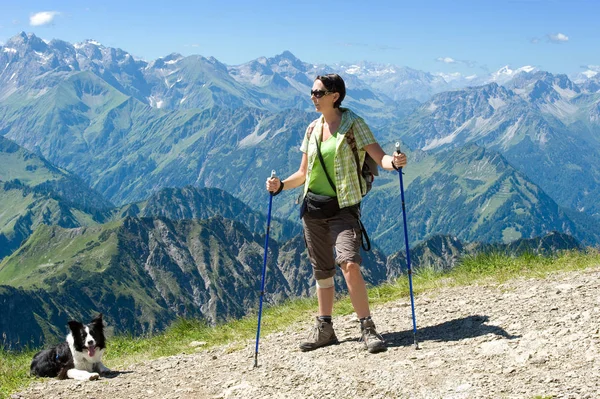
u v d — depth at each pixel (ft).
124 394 33.65
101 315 40.37
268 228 36.91
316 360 33.04
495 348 29.19
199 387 33.19
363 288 32.91
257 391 30.27
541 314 33.35
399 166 32.09
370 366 30.27
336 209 33.53
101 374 39.58
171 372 37.93
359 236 33.78
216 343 48.85
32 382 39.09
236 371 34.78
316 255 35.09
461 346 30.86
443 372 27.50
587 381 23.49
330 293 35.83
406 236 33.22
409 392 26.11
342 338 37.35
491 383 25.22
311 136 34.42
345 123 33.12
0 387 39.65
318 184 33.78
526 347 28.58
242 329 51.60
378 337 32.81
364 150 33.50
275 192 36.68
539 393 23.35
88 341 38.60
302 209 34.68
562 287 38.58
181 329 57.57
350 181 32.94
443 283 50.52
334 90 33.14
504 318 34.12
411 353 31.27
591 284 38.06
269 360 35.45
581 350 26.76
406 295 48.67
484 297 40.78
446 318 37.32
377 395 26.63
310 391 28.63
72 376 38.24
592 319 30.35
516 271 49.83
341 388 28.04
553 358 26.61
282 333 43.93
